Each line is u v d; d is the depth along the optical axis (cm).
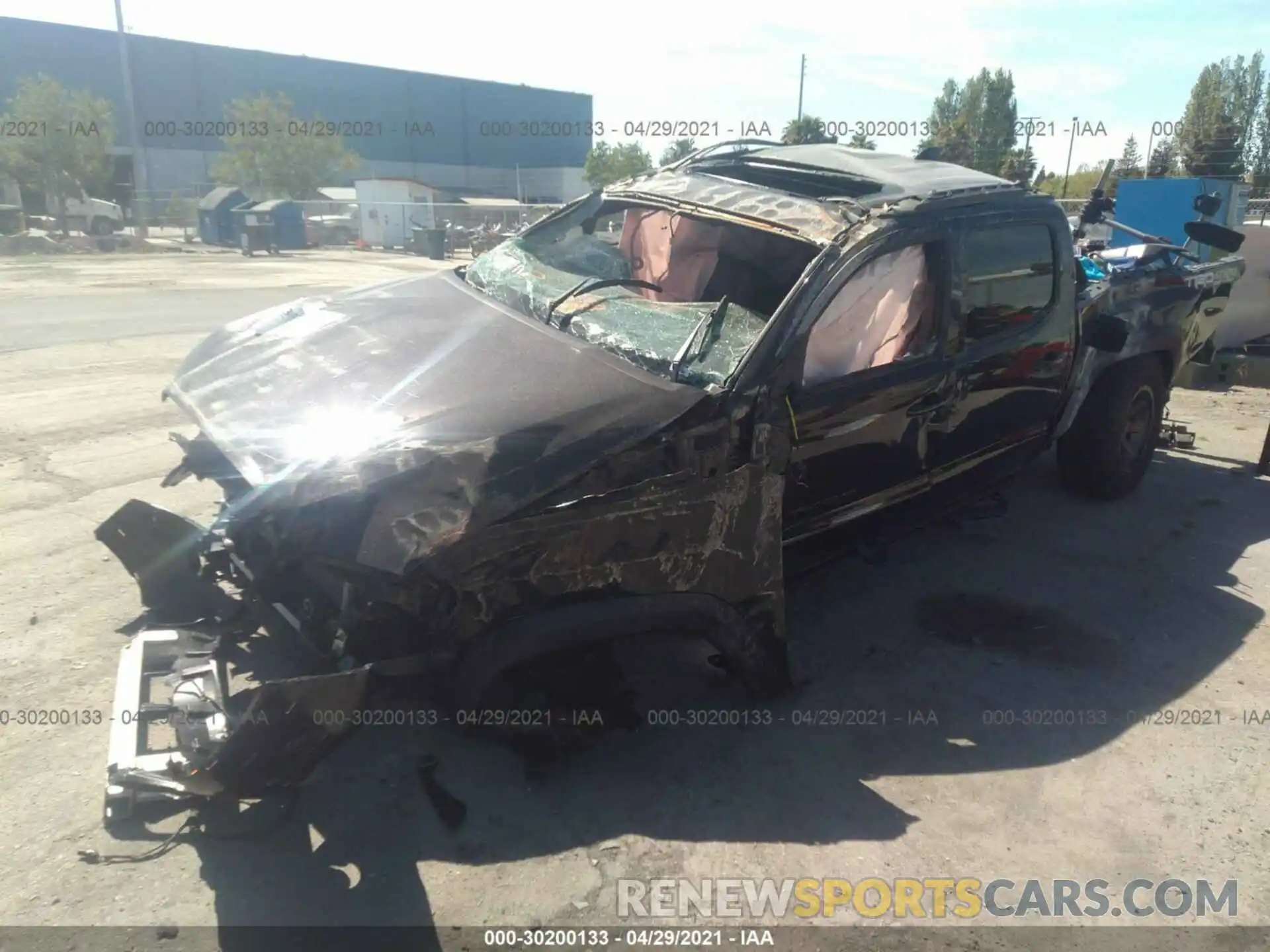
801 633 395
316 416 299
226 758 229
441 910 241
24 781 279
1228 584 452
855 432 342
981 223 386
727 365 304
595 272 413
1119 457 541
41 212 3269
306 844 261
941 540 497
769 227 357
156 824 266
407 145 5603
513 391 293
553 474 258
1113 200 658
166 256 2491
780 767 306
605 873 257
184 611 371
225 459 374
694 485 284
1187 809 293
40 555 425
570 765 301
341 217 3394
